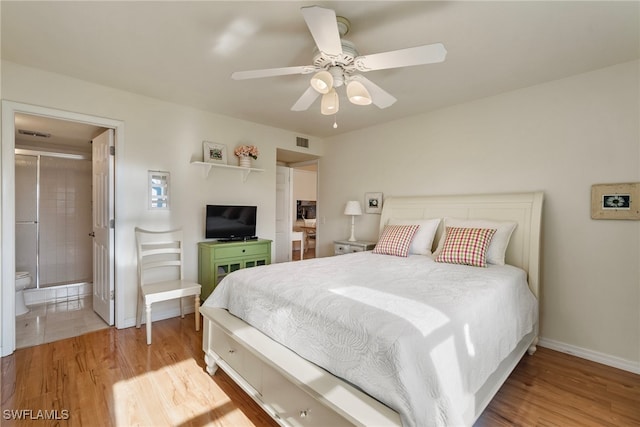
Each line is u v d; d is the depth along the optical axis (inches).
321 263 105.5
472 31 77.3
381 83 109.6
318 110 141.8
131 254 123.3
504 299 78.7
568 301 104.4
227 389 81.6
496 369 72.6
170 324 126.2
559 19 72.1
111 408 72.9
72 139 164.6
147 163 126.8
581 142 101.4
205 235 143.8
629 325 93.4
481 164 125.0
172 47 87.2
